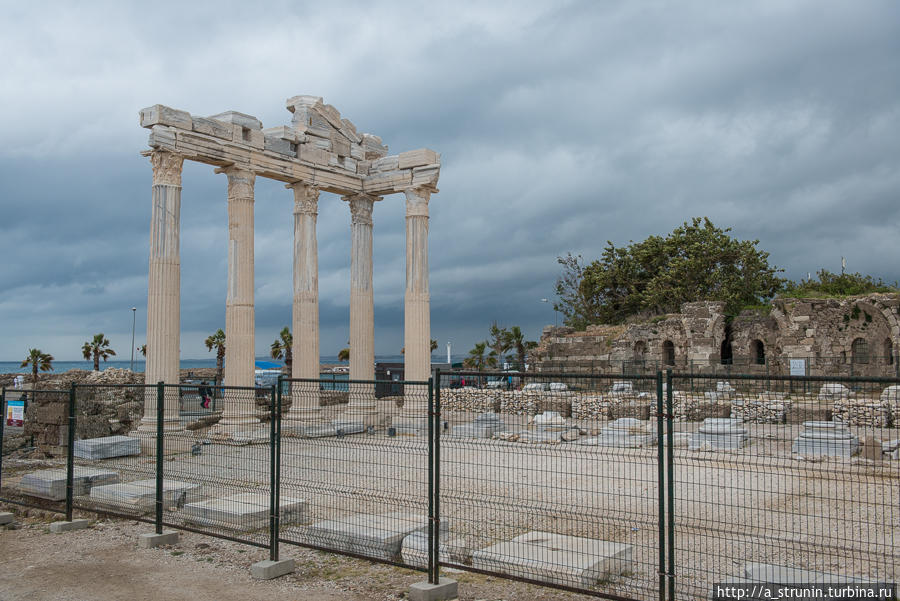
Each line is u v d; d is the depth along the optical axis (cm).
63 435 2395
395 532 1186
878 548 1137
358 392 3212
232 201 2800
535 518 1396
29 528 1488
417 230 3195
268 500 1429
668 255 6694
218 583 1070
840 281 5253
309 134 3091
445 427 2077
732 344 4944
